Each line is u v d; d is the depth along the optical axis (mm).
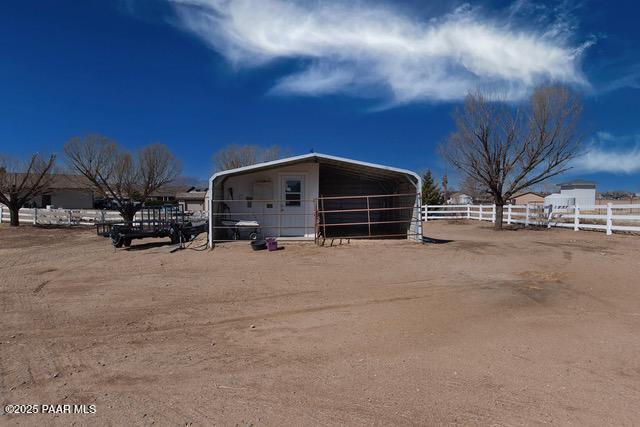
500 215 21250
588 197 51625
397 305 7043
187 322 6262
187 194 60812
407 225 16203
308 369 4531
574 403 3740
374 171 16047
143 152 39188
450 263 10922
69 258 12664
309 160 15500
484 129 20234
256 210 16234
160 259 12062
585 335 5492
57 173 33906
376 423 3455
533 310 6660
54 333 5812
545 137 19781
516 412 3598
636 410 3613
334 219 19422
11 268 11016
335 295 7754
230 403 3814
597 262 10695
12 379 4371
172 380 4309
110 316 6586
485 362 4652
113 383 4254
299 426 3430
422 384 4137
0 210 28000
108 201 38531
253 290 8195
